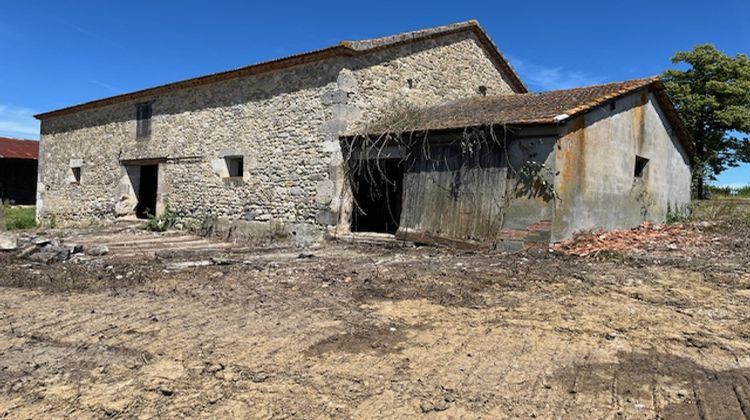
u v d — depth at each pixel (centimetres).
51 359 336
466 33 1296
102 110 1487
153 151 1330
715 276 582
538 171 775
